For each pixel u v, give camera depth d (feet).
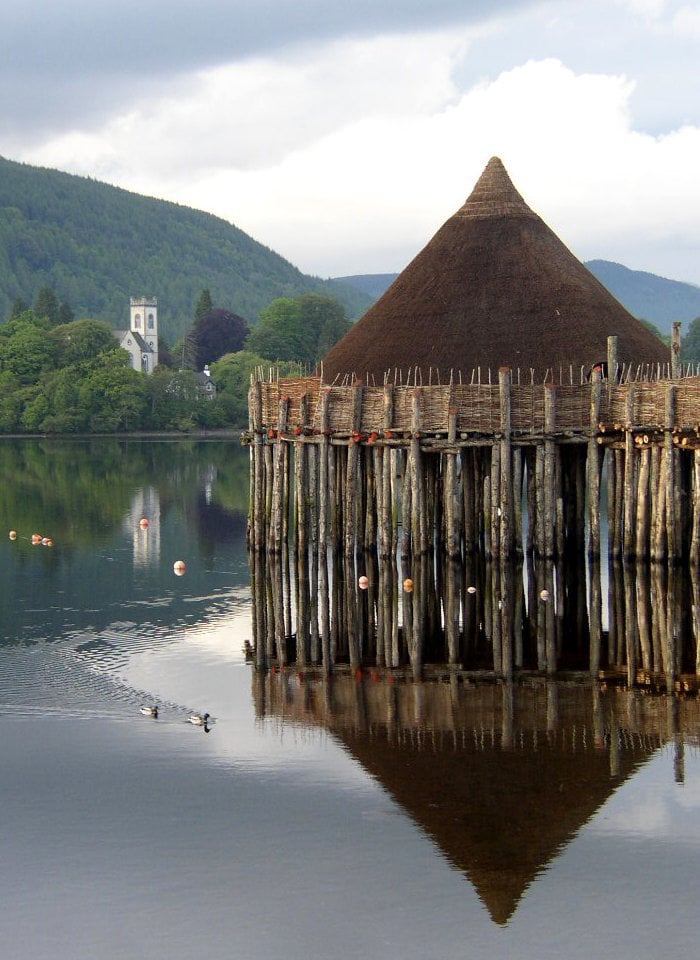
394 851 62.80
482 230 160.56
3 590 129.49
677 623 111.45
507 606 119.44
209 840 64.28
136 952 54.34
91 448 415.64
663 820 65.87
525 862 61.57
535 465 132.77
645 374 147.74
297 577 113.60
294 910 57.41
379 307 160.35
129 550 159.74
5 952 54.44
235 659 100.32
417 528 131.75
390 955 53.88
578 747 77.15
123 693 89.30
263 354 606.96
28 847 63.82
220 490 250.98
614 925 55.98
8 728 81.05
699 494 122.31
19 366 544.62
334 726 81.71
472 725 81.97
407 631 110.83
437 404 130.31
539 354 148.05
